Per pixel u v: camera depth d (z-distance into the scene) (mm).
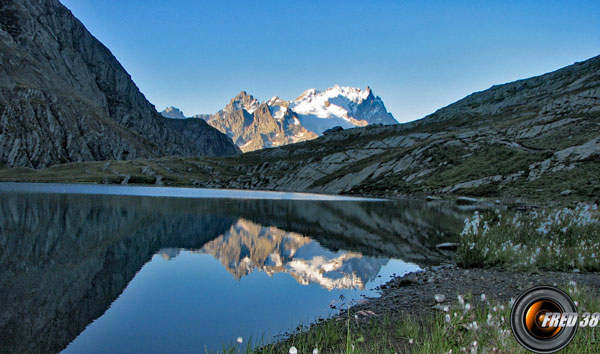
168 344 10711
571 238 18672
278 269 20234
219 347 10375
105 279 18156
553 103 110375
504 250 17062
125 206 54562
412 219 42344
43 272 19219
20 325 12320
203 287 16859
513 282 13492
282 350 9398
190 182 165750
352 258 22828
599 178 50250
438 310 11047
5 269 19641
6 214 41812
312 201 75625
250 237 31062
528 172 66938
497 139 97812
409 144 158000
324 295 15328
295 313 13156
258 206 62156
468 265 17828
